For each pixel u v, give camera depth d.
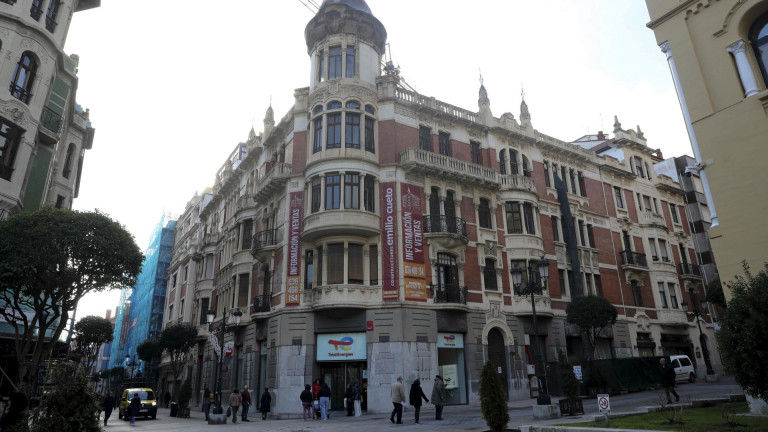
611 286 35.84
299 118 30.11
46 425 9.72
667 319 37.75
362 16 30.42
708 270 42.94
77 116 31.50
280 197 30.58
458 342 27.27
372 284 26.22
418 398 18.03
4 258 16.45
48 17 24.25
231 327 32.84
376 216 27.03
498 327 28.80
